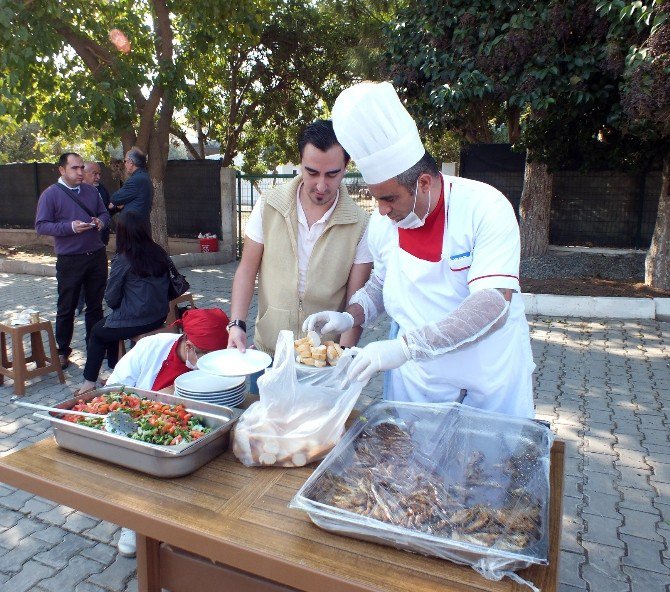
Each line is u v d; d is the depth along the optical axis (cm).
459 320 156
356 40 1315
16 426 409
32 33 766
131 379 268
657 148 740
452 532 127
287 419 170
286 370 170
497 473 148
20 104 891
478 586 119
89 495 152
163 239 1043
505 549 121
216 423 182
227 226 1155
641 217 882
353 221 239
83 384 448
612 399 462
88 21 880
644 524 299
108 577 259
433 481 145
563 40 661
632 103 561
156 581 182
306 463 169
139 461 161
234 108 1432
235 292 254
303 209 242
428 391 200
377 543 132
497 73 693
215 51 1165
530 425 169
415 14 757
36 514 305
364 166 163
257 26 998
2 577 259
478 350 187
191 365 268
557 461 176
